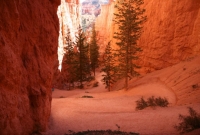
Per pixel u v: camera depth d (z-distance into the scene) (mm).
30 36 9328
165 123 10242
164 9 27156
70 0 60625
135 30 26484
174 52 26312
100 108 16609
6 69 6527
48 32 10977
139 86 24984
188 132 7754
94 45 59750
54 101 18906
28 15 9117
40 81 10031
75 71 44250
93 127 11305
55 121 12656
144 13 30797
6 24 6934
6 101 6508
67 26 52562
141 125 10570
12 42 7430
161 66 28062
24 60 9023
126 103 18281
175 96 18094
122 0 36125
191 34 24438
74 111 15242
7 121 6598
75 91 35969
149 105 15539
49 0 11594
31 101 9562
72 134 9055
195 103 13812
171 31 26422
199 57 22359
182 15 25125
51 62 11914
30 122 9055
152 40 29000
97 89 38906
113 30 47250
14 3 7191
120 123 11477
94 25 81312
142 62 31078
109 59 36125
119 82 35438
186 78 19969
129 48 26875
